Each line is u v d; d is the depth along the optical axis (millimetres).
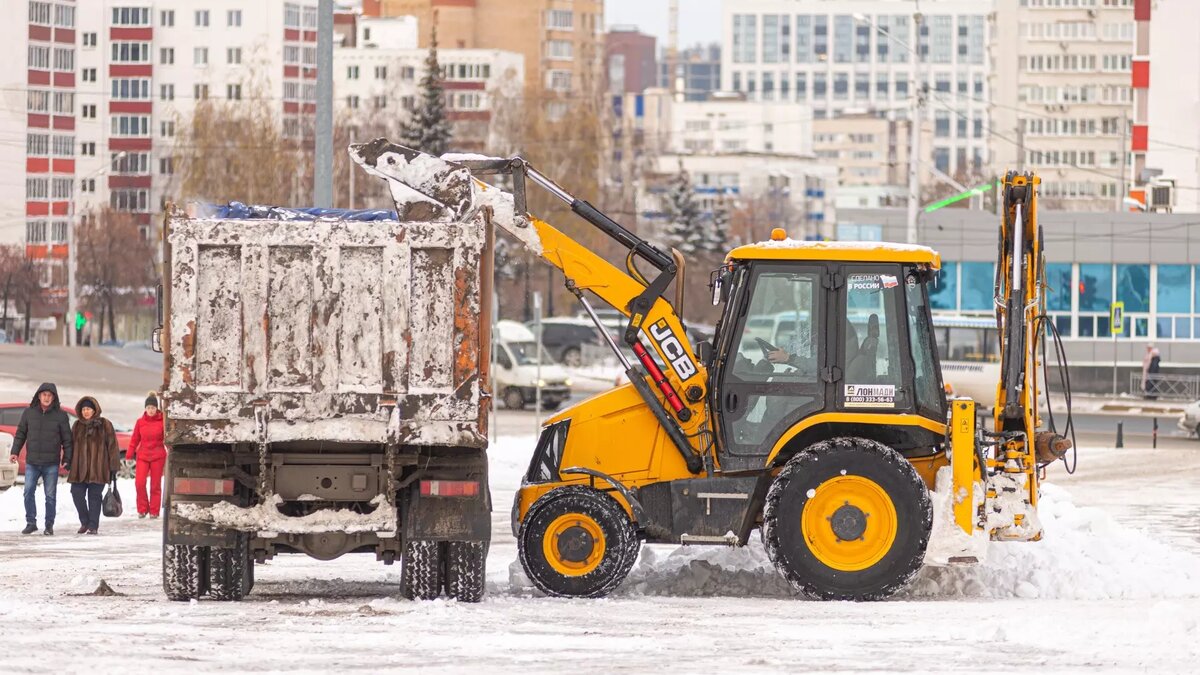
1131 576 44500
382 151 41156
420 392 37844
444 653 31078
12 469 80500
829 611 38438
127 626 34594
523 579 43531
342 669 28906
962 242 195000
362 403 37750
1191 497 83438
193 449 38938
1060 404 172000
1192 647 31406
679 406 42375
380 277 37812
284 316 37812
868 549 40688
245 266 37688
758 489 42000
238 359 37750
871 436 42344
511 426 132250
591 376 180750
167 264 37656
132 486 81312
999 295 44031
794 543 40594
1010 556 44594
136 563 51594
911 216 169625
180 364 37656
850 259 42250
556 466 42781
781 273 42375
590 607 39031
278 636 33250
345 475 38719
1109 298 195000
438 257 37906
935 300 196000
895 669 29094
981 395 146750
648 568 45688
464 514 38938
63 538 61344
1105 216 195000
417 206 41000
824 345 42062
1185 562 48531
